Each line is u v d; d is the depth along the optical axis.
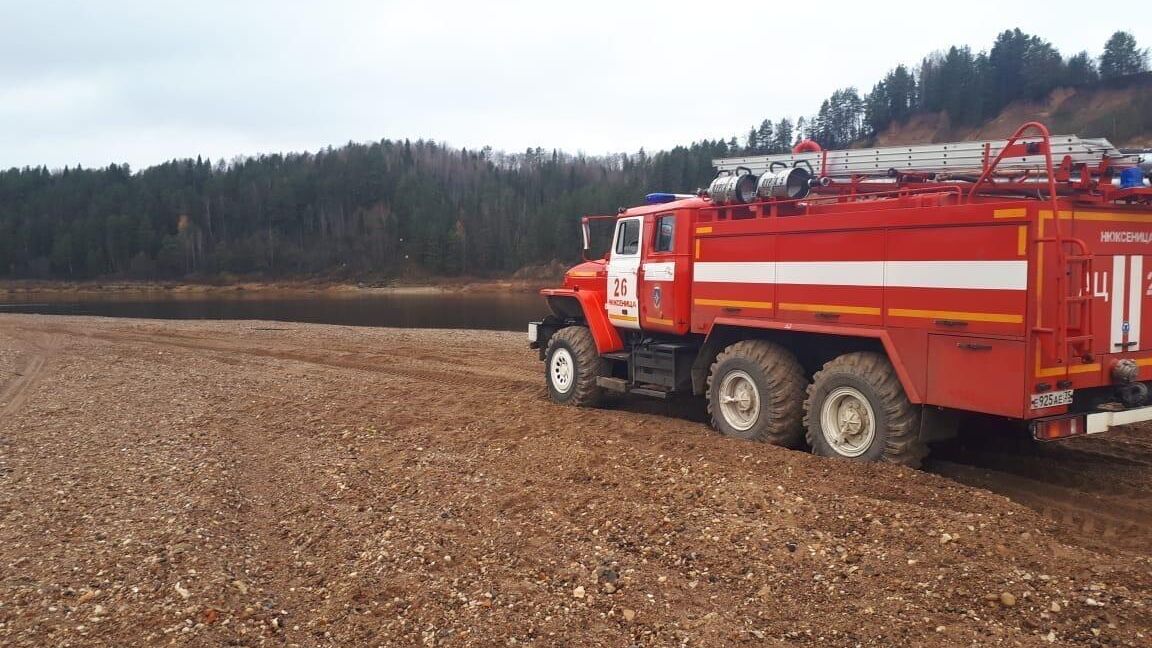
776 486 5.47
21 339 20.61
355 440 7.82
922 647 3.30
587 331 9.70
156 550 4.83
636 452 6.65
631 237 8.82
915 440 5.88
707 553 4.40
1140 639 3.23
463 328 27.89
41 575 4.50
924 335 5.66
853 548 4.33
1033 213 5.04
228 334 21.50
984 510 4.95
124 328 24.03
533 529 4.96
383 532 5.05
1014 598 3.63
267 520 5.50
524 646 3.50
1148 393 5.69
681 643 3.47
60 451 7.76
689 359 8.21
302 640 3.66
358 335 20.92
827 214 6.38
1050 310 5.14
